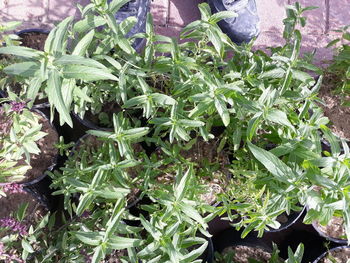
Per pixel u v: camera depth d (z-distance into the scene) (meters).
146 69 1.81
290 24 2.09
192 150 2.25
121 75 1.74
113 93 2.10
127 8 2.47
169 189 1.84
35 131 1.84
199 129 2.00
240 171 1.81
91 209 2.02
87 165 2.16
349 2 3.01
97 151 2.15
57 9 2.77
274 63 2.03
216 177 2.16
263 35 2.93
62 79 1.47
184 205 1.58
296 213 2.30
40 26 2.74
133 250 1.62
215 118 1.99
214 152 2.25
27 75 1.30
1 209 2.23
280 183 1.76
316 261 2.29
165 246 1.58
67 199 1.90
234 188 1.94
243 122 1.94
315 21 2.98
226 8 2.64
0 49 1.27
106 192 1.62
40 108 2.34
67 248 1.88
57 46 1.33
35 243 2.06
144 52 1.97
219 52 1.82
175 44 1.77
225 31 2.74
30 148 1.83
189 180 1.59
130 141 1.88
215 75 1.81
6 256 1.79
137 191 2.22
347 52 2.14
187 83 1.73
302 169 1.67
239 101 1.63
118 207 1.65
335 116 2.45
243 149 1.97
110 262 2.17
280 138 1.83
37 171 2.28
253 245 2.50
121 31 1.74
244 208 1.79
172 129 1.70
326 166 1.55
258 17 2.78
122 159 2.09
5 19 2.71
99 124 2.34
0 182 1.83
